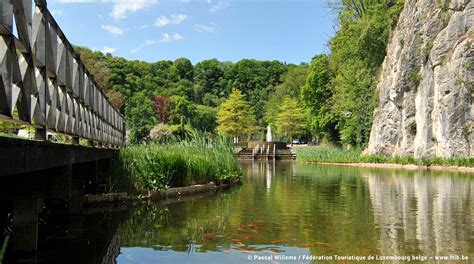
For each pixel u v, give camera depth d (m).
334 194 11.06
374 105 38.09
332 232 6.09
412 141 32.31
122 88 61.94
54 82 4.72
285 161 41.16
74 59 6.09
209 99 102.00
